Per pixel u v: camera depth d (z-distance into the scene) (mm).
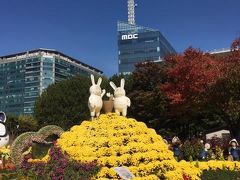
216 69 31422
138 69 45438
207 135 40031
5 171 15977
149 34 134125
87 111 49438
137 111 43406
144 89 44875
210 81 31141
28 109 99625
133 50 134625
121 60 135500
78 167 11398
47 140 17953
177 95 34469
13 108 101562
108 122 14047
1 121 20781
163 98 40469
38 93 98500
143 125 14266
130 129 13508
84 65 112312
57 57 101375
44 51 103500
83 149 12578
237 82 29156
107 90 46562
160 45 134500
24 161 13469
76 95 50188
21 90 101438
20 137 16453
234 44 31516
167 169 12734
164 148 13531
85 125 14398
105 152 12516
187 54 34719
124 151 12570
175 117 41438
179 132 44062
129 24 137875
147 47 133500
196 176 14141
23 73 101938
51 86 53219
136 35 135250
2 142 20094
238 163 17375
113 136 13227
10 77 103625
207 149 21891
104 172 11523
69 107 49812
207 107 35250
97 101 15469
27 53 104312
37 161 12852
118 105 15578
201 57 34562
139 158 12352
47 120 50375
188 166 14531
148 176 11836
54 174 11258
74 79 52125
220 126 44031
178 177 12461
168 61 41094
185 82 33438
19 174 13453
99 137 13320
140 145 12852
